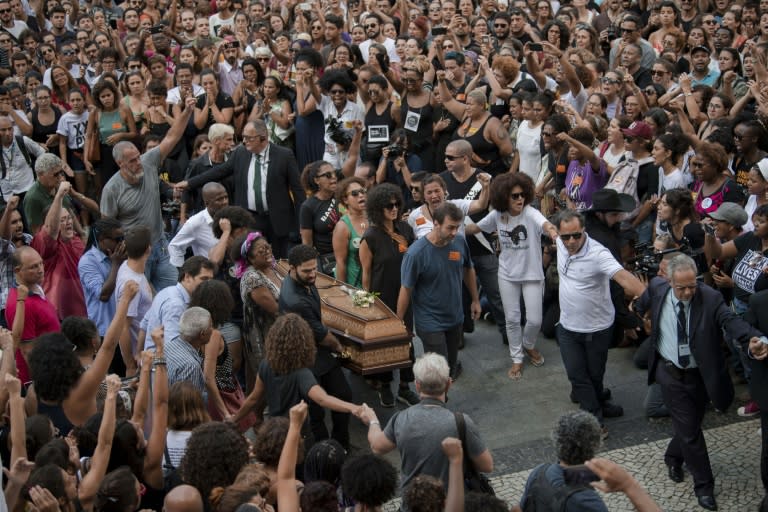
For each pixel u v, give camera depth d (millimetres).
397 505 6410
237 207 7949
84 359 6445
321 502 4691
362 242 7773
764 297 6203
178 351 6520
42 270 7355
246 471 4840
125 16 15906
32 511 4664
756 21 13133
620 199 7676
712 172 8250
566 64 11156
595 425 4785
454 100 10531
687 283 6129
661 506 6418
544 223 7766
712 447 7066
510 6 15320
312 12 15102
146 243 7695
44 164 9359
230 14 16891
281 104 11680
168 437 5730
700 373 6305
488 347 8844
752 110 10664
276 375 6168
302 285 6801
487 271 8672
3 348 5926
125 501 4750
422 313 7559
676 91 10891
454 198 8875
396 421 5312
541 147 9852
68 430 5914
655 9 14094
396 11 15398
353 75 11883
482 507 4516
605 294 7141
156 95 11594
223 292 6699
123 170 8836
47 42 15398
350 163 10133
